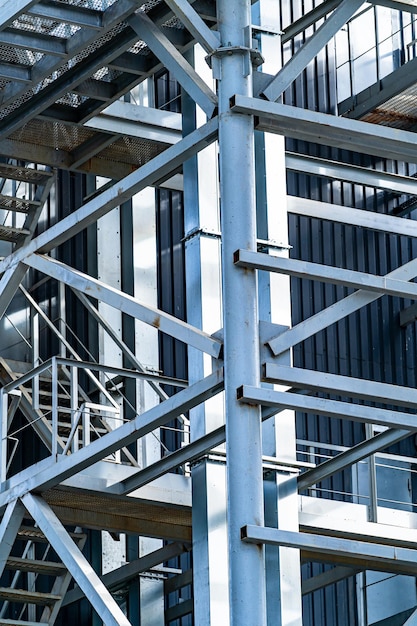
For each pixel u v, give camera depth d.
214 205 27.30
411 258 41.94
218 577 25.47
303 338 22.39
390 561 22.25
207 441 25.84
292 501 26.59
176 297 36.84
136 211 36.47
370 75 42.34
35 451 35.97
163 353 36.25
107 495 27.31
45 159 30.55
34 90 27.52
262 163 27.22
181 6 22.88
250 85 22.72
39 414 30.09
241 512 21.11
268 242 26.72
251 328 21.83
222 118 22.55
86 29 25.31
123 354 35.62
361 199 41.41
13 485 27.50
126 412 35.06
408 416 22.59
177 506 28.02
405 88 39.59
